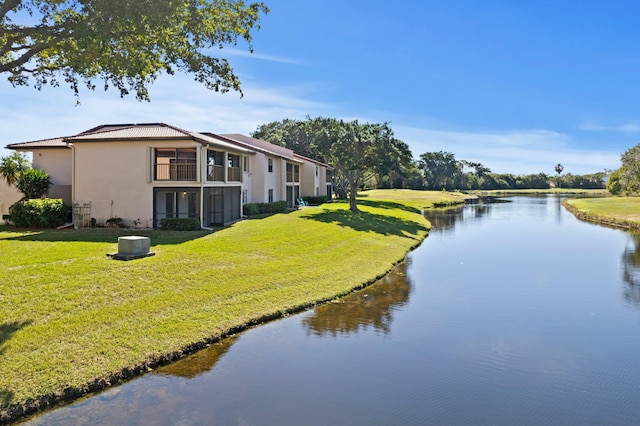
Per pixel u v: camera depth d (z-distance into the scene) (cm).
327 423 802
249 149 3394
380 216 4056
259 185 3578
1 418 798
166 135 2503
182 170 2562
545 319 1420
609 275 2073
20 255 1650
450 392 930
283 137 6788
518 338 1250
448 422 814
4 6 1355
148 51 1598
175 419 809
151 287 1412
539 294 1723
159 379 972
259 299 1480
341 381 970
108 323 1159
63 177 2922
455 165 13738
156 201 2619
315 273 1839
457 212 5966
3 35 1474
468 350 1158
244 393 911
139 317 1217
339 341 1208
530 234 3625
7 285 1299
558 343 1216
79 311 1196
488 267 2245
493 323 1375
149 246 1766
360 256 2284
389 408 859
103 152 2562
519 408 870
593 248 2897
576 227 4181
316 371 1019
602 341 1235
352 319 1395
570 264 2339
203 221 2664
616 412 861
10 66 1424
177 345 1114
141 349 1070
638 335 1284
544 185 15562
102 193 2570
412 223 3950
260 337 1230
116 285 1386
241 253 1938
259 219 3070
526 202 8744
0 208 2811
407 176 11238
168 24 1455
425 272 2114
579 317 1445
